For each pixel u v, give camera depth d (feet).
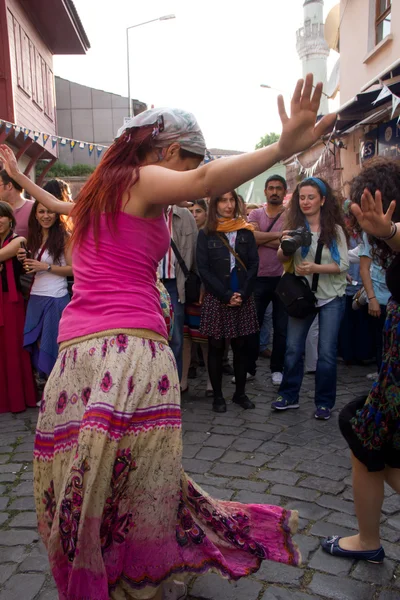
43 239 14.80
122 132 5.82
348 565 7.63
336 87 40.37
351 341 18.84
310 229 13.53
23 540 8.43
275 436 12.64
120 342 5.49
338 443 12.13
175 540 5.88
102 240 5.65
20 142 45.50
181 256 14.89
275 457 11.41
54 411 5.76
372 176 6.66
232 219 14.61
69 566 5.37
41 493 5.93
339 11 38.78
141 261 5.72
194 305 15.79
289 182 42.88
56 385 5.77
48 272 14.56
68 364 5.68
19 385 15.05
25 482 10.58
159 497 5.65
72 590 5.31
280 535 6.67
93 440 5.20
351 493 9.74
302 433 12.80
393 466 7.02
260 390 16.60
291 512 6.71
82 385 5.58
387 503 9.21
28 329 14.69
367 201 5.56
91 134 92.27
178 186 5.21
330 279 13.39
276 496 9.67
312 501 9.47
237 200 14.75
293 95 4.66
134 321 5.57
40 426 5.90
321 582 7.28
